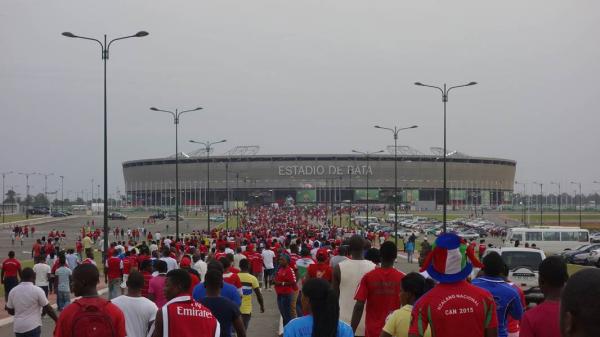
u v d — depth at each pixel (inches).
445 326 309.3
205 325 346.9
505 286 414.9
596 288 153.3
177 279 357.1
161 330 347.6
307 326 299.3
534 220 6855.3
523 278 1102.4
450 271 313.4
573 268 1892.2
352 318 420.2
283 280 802.8
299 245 1445.6
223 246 1193.4
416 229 5206.7
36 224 6343.5
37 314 547.2
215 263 505.0
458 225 5580.7
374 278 417.7
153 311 426.6
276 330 890.1
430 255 318.3
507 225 5861.2
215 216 7770.7
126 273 1088.8
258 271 1400.1
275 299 1299.2
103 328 336.8
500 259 418.0
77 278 344.8
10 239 4170.8
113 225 6058.1
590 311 152.5
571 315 155.6
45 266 1035.3
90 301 343.6
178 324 343.3
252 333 864.3
